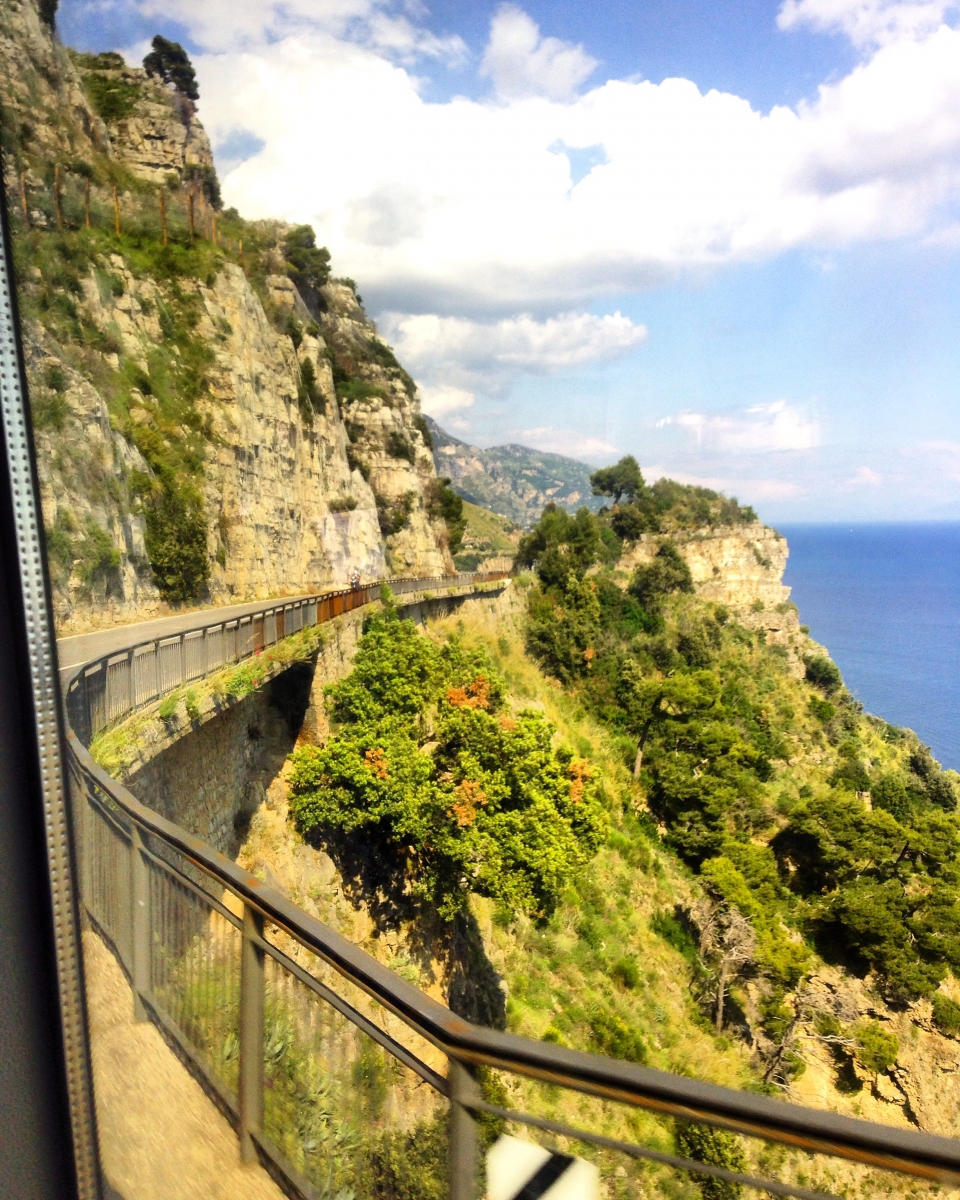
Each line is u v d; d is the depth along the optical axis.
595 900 21.86
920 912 22.31
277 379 38.78
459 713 19.58
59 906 2.69
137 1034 4.41
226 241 37.59
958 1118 16.94
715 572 63.69
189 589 22.72
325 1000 3.30
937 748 70.44
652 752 36.91
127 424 21.19
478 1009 17.80
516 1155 2.57
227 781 16.69
